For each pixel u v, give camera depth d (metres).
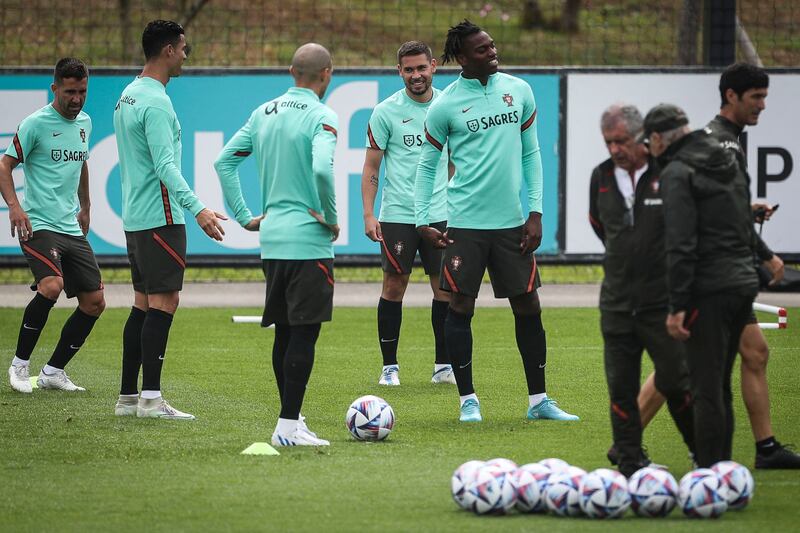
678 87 51.38
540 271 59.72
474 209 27.31
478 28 27.27
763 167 51.28
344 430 26.19
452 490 18.83
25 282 56.53
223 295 52.53
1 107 50.28
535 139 27.94
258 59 81.12
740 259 19.34
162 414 27.39
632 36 89.88
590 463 22.55
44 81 50.44
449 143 27.77
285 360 23.92
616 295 19.94
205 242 51.09
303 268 23.41
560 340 40.72
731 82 20.94
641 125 19.44
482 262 27.39
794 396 30.48
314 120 23.36
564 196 51.34
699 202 19.17
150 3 86.31
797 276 50.91
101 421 26.88
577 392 31.33
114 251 51.03
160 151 26.19
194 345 39.75
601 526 17.84
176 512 18.78
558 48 87.44
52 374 31.33
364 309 48.34
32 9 78.31
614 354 20.19
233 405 29.28
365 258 50.88
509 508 18.58
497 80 27.52
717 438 19.48
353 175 50.81
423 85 33.16
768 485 20.86
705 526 17.89
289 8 90.88
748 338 22.23
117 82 50.59
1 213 50.16
